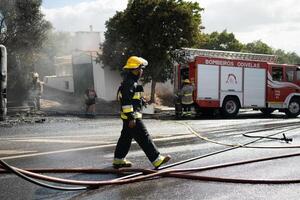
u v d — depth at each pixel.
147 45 23.22
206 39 26.77
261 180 6.15
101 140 10.34
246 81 19.88
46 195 5.49
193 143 9.90
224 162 7.66
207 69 18.95
